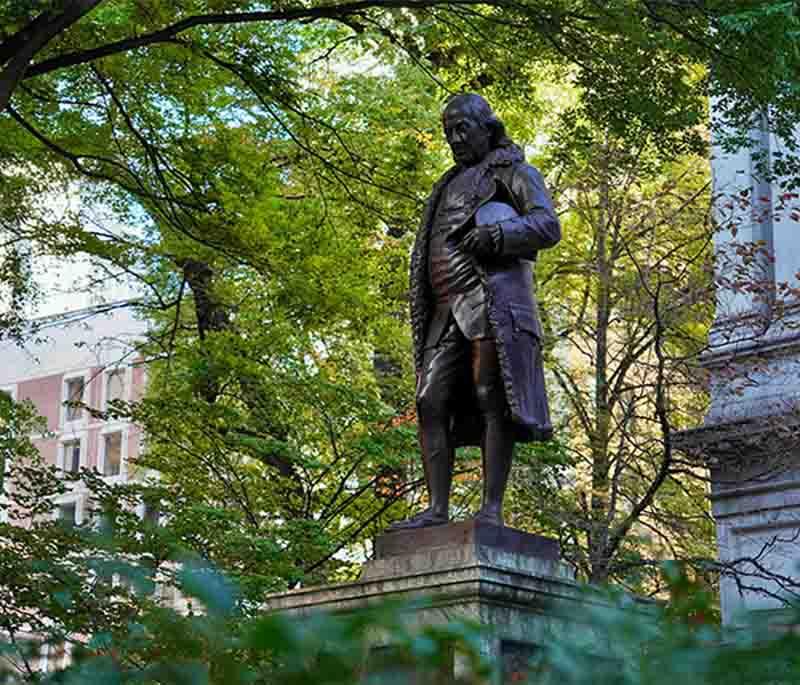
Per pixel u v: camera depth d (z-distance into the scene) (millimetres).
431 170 20344
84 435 49500
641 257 25391
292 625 2719
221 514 17438
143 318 25484
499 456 9586
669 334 22859
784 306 20766
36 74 14945
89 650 4098
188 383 21438
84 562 5414
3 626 10539
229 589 3203
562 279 26047
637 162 19812
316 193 21109
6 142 18562
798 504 20781
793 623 2830
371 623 2857
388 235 24234
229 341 20781
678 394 25188
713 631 2965
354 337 21953
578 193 24484
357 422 22547
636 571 19422
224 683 3182
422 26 17000
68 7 13820
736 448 21125
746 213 22578
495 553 9203
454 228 9859
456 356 9812
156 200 18375
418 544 9461
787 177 22391
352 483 25516
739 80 15391
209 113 19031
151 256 21172
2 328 21734
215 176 18500
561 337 24281
